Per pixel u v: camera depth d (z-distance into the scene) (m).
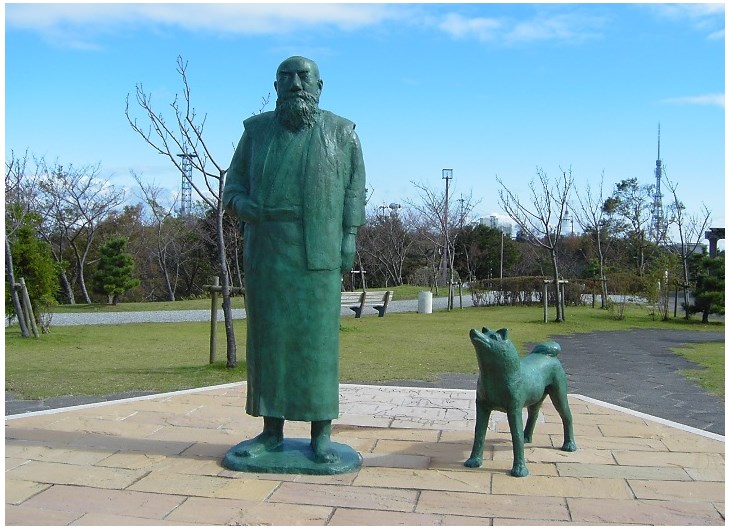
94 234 32.09
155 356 10.69
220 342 12.85
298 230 4.50
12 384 8.04
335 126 4.60
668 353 11.77
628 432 5.70
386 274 36.16
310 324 4.51
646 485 4.33
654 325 17.19
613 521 3.75
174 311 21.59
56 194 29.42
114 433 5.52
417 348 11.78
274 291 4.52
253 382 4.64
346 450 4.77
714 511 3.90
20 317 12.87
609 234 35.69
